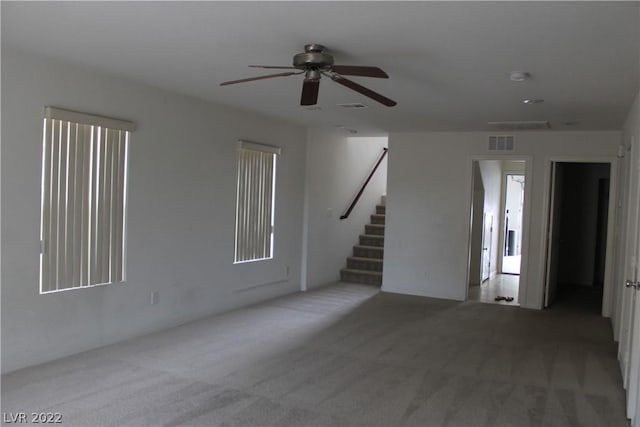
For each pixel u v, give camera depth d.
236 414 3.29
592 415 3.45
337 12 2.84
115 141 4.64
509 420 3.34
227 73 4.35
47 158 4.06
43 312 4.09
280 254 7.13
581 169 9.02
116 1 2.79
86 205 4.40
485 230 8.90
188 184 5.45
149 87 4.91
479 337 5.36
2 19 3.11
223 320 5.72
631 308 3.78
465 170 7.27
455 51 3.48
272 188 6.89
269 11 2.87
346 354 4.64
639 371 3.24
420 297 7.45
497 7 2.68
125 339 4.83
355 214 9.01
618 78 3.98
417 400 3.62
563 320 6.22
